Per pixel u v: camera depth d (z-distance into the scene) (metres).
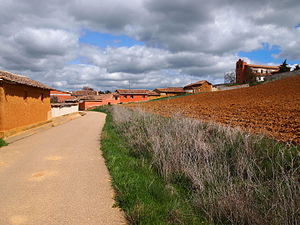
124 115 14.34
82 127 13.70
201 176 4.56
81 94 59.19
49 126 13.58
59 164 5.44
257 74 66.38
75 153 6.62
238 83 71.38
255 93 31.67
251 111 15.64
